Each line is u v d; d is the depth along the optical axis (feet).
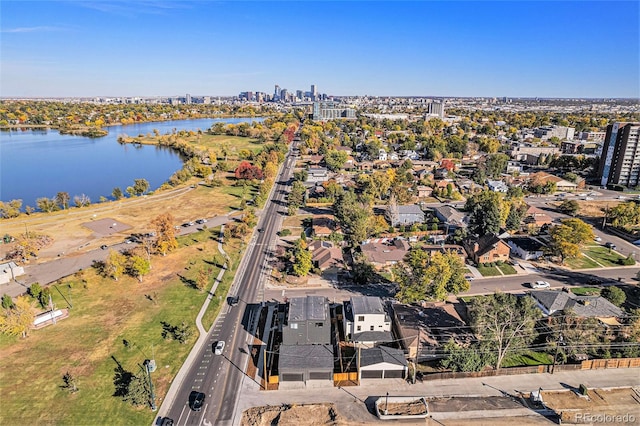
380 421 173.78
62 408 178.91
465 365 197.47
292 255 329.11
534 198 527.40
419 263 255.91
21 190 574.56
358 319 222.07
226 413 177.17
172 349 219.20
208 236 382.83
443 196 521.65
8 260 326.24
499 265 321.11
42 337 228.84
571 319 219.00
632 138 561.84
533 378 198.59
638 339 211.20
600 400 184.14
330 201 488.85
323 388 193.47
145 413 176.55
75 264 321.11
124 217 438.81
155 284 289.94
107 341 225.15
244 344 224.53
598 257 337.52
